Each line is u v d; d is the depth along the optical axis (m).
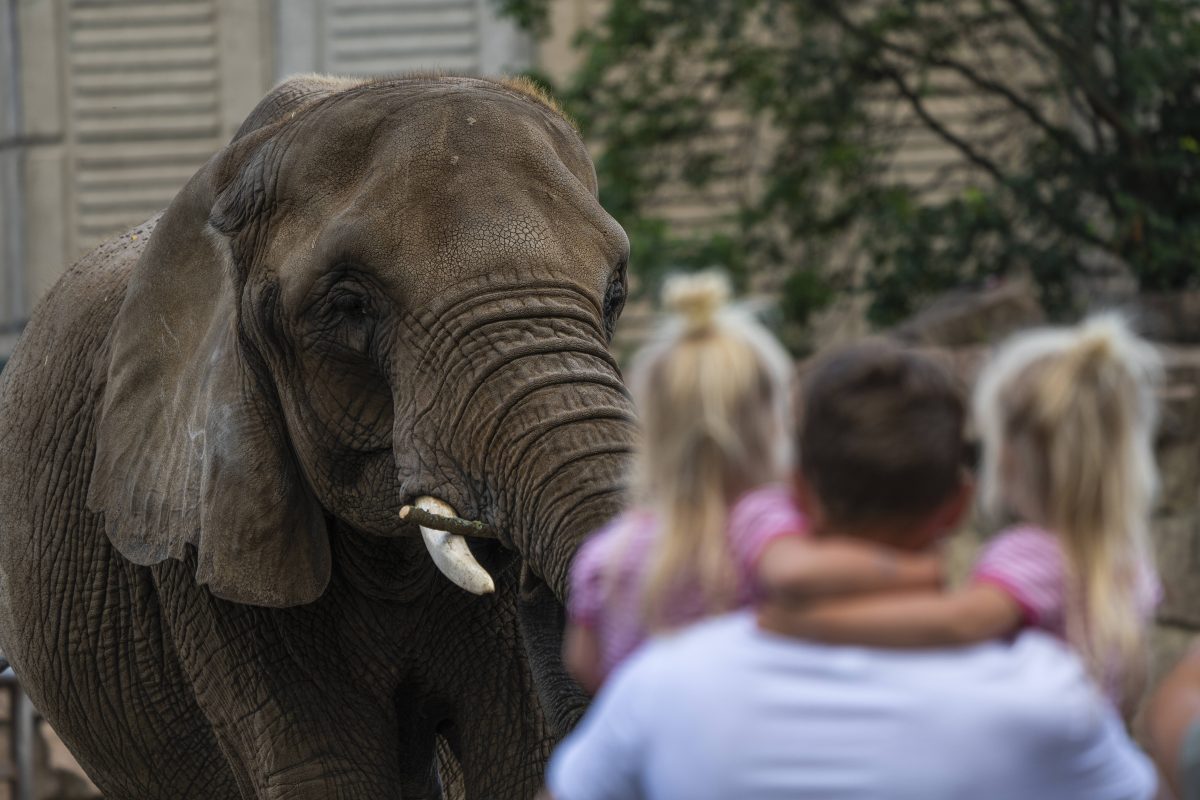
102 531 10.13
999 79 25.80
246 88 33.53
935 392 4.74
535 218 8.24
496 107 8.59
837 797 4.47
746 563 4.80
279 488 8.74
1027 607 4.70
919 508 4.70
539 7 26.02
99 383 10.04
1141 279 23.02
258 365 8.77
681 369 4.82
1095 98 23.08
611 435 7.64
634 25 24.34
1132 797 4.66
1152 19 22.98
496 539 8.73
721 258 24.23
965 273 24.52
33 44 33.56
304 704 9.05
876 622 4.58
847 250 28.36
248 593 8.72
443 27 33.28
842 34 25.02
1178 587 16.89
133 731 10.25
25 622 10.70
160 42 33.53
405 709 9.73
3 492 10.88
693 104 24.89
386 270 8.19
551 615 8.57
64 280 11.18
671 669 4.67
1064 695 4.53
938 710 4.48
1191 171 23.08
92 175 33.66
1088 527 4.71
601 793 4.74
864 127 25.42
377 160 8.45
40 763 16.36
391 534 8.52
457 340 7.97
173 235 9.26
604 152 24.75
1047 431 4.75
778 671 4.59
